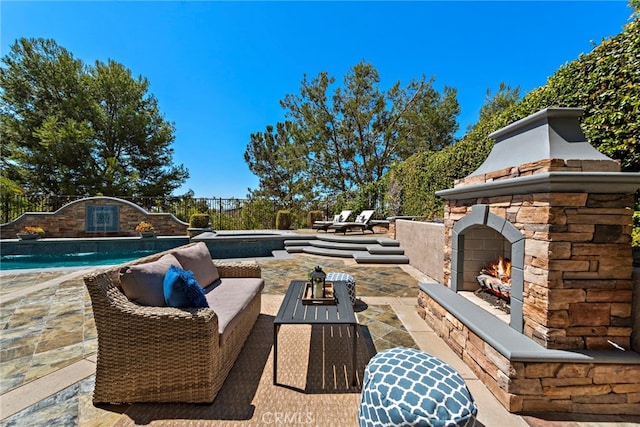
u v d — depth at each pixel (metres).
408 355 1.88
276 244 9.72
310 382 2.33
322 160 16.47
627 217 1.99
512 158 2.55
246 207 15.16
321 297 2.76
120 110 16.22
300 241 9.76
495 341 2.13
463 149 6.66
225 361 2.35
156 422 1.87
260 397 2.13
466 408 1.52
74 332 3.24
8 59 13.98
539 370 1.95
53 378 2.35
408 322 3.55
